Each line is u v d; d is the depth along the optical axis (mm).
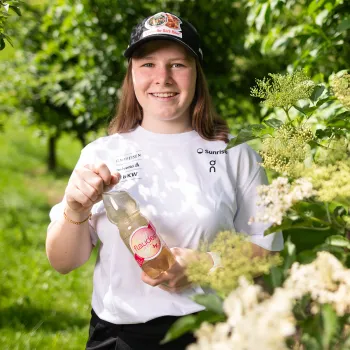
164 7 5445
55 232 1889
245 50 5219
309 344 1121
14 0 2355
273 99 1786
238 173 1918
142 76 1912
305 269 1146
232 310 1036
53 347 4230
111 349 1878
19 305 5105
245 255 1315
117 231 1854
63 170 14359
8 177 12992
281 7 3451
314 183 1422
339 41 3025
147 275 1734
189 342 1781
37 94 8336
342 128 2008
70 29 5770
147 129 1976
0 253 6902
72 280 5844
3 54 10008
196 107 1957
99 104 5641
